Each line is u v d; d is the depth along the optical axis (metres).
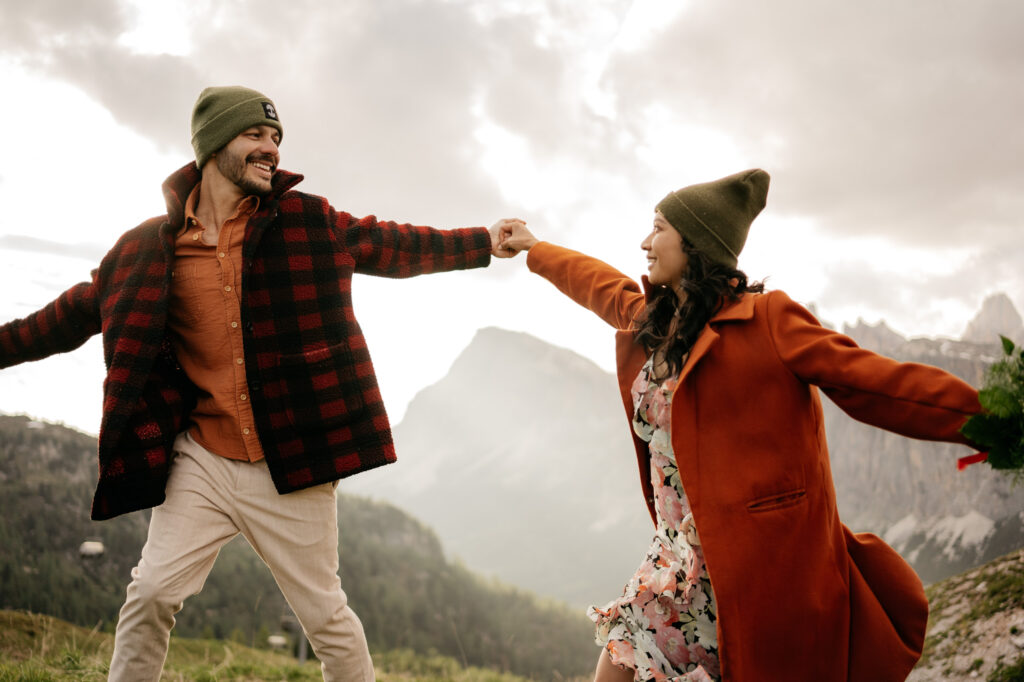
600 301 3.26
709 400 2.53
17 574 57.00
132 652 2.67
